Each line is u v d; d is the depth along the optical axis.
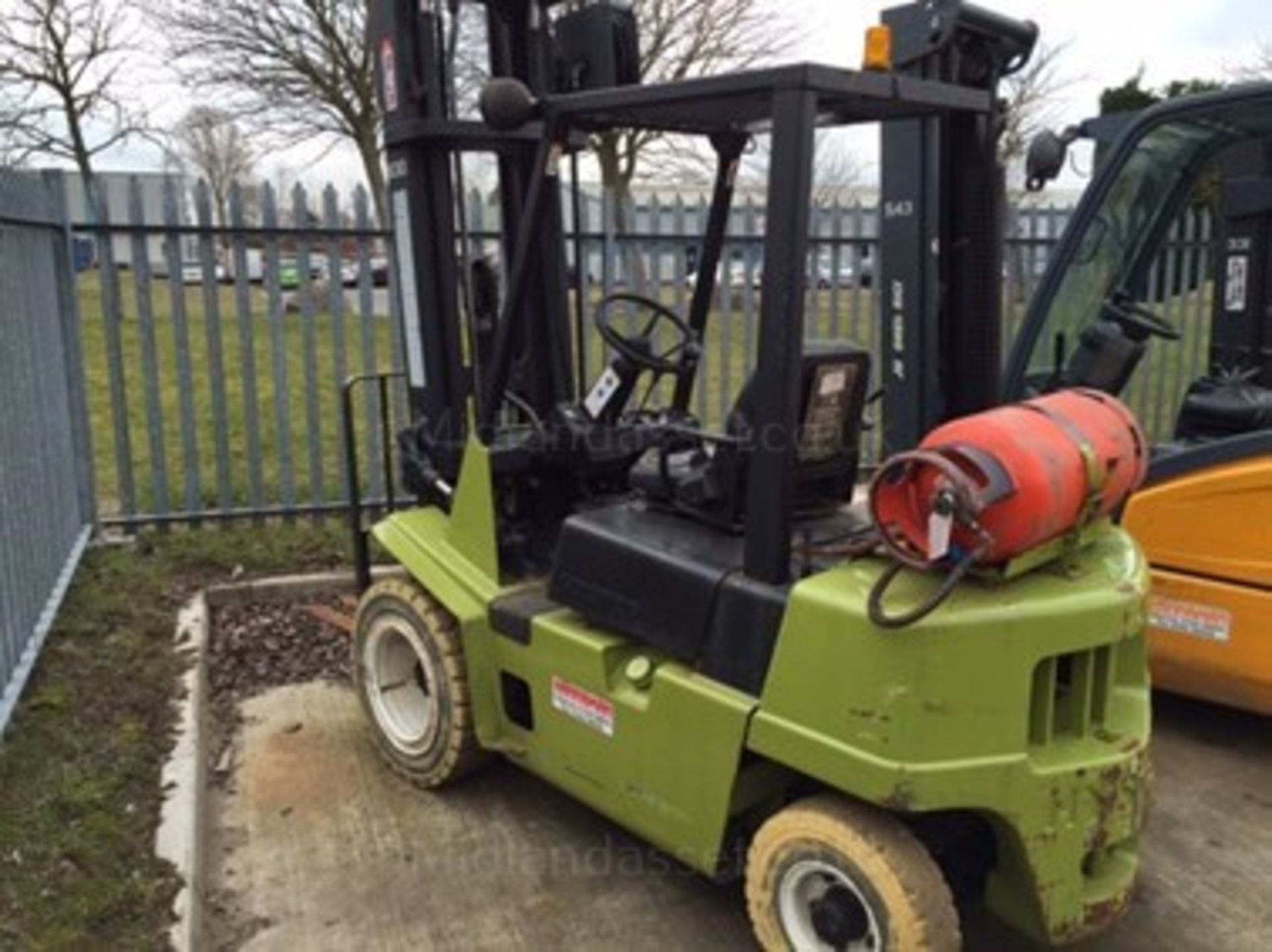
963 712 2.37
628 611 2.96
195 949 2.89
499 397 3.41
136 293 5.73
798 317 2.55
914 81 2.71
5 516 3.86
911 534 2.33
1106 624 2.48
